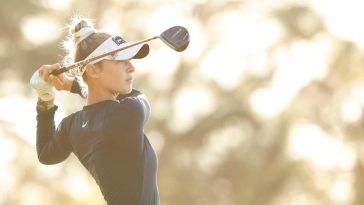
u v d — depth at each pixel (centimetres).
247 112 5391
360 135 5288
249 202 5312
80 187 4662
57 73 1295
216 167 5525
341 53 5309
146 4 5781
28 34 5728
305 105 5375
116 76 1255
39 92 1327
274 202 5319
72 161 4788
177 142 5494
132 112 1228
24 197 4531
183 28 1256
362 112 5284
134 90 1313
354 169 5225
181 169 5519
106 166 1239
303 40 5400
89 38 1268
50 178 4588
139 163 1239
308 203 5262
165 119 5394
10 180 4512
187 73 5488
